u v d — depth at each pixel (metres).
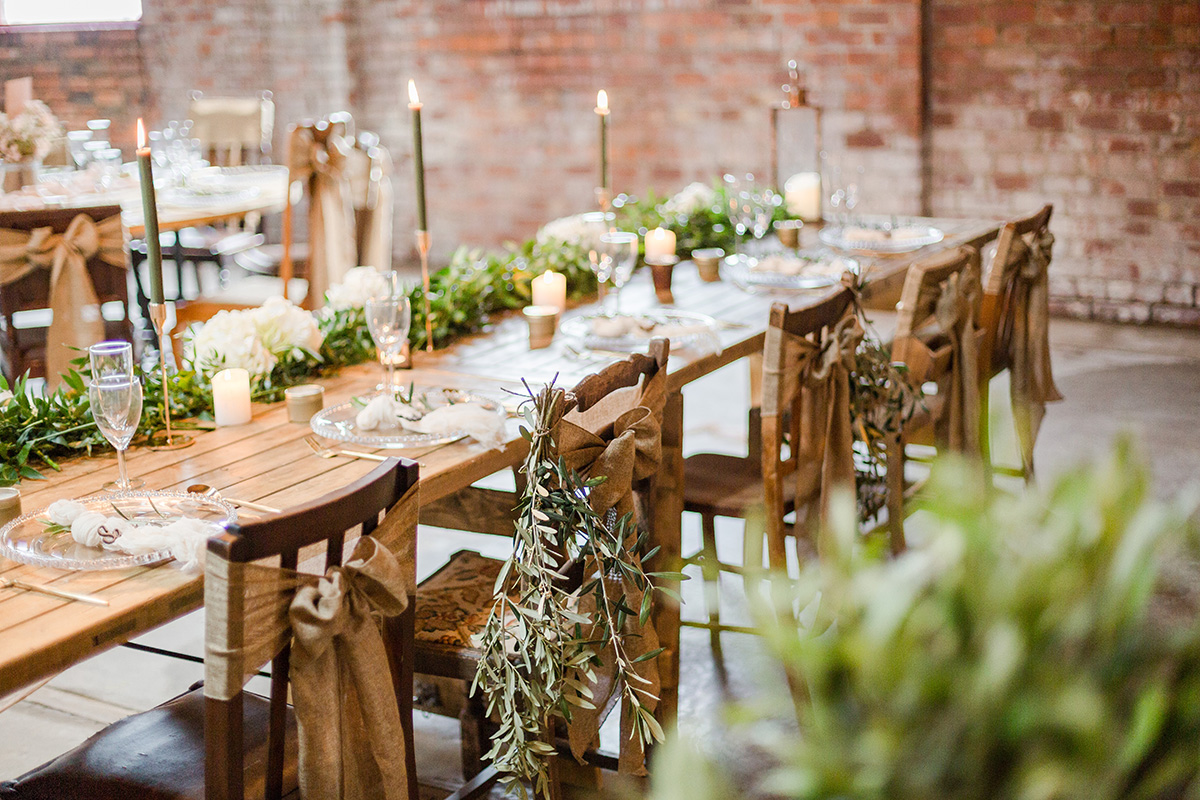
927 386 3.92
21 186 4.39
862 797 0.56
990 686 0.54
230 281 6.41
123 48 7.04
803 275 3.05
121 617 1.29
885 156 5.62
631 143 6.22
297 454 1.84
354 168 4.39
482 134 6.62
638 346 2.40
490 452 1.84
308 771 1.32
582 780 2.08
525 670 1.60
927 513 2.62
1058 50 5.24
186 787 1.42
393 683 1.47
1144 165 5.19
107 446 1.89
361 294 2.50
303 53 6.80
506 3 6.35
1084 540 0.57
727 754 2.19
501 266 2.91
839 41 5.59
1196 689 0.54
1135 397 4.23
